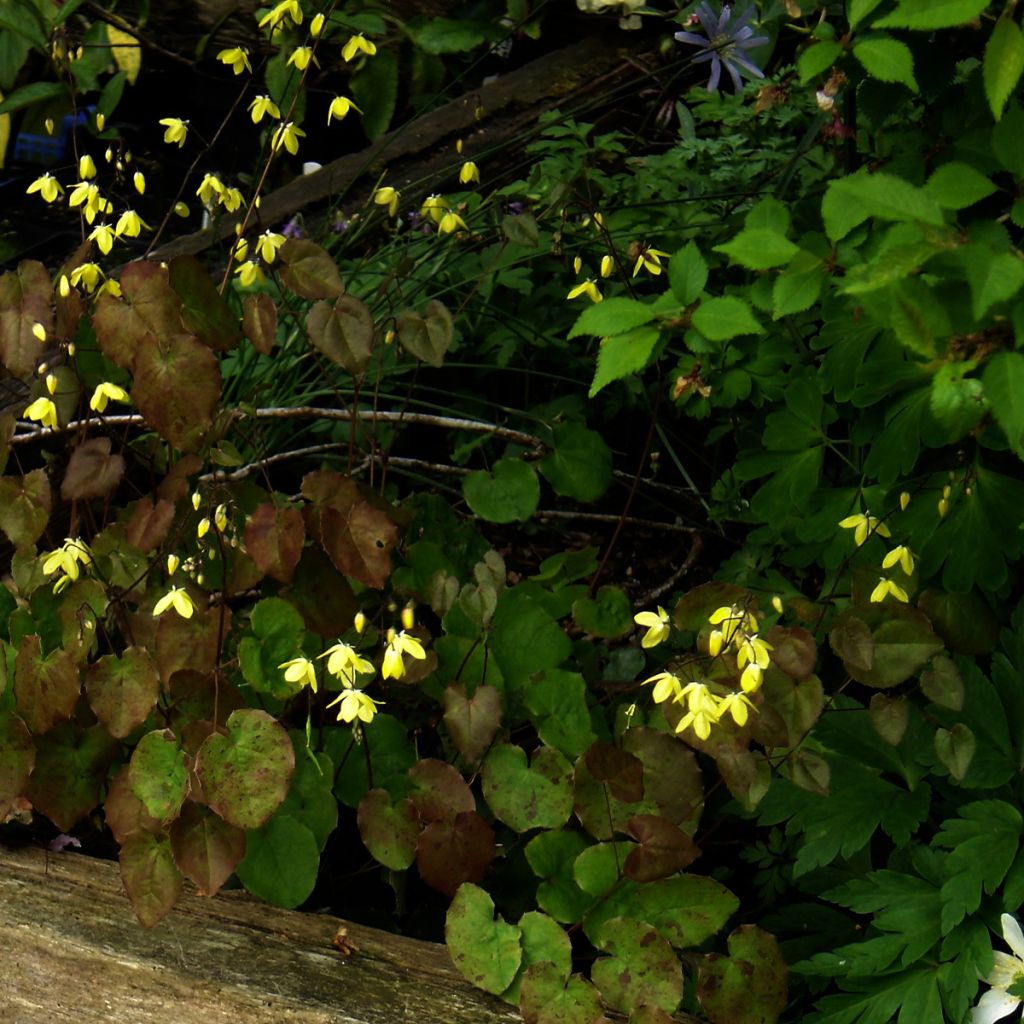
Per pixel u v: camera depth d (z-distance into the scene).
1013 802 1.59
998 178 1.53
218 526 1.58
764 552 1.75
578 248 1.92
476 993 1.55
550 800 1.58
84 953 1.56
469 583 1.66
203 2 2.19
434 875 1.57
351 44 1.67
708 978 1.54
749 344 1.68
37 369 1.69
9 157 2.18
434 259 1.93
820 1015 1.55
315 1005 1.54
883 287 1.41
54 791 1.60
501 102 2.12
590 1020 1.53
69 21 2.12
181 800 1.55
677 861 1.55
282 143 1.64
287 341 1.88
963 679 1.58
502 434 1.78
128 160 1.71
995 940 1.61
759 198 1.88
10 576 1.78
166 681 1.60
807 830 1.58
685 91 2.14
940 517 1.59
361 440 1.90
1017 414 1.39
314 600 1.61
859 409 1.67
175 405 1.58
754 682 1.51
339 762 1.62
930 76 1.55
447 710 1.59
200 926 1.57
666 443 1.86
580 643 1.70
